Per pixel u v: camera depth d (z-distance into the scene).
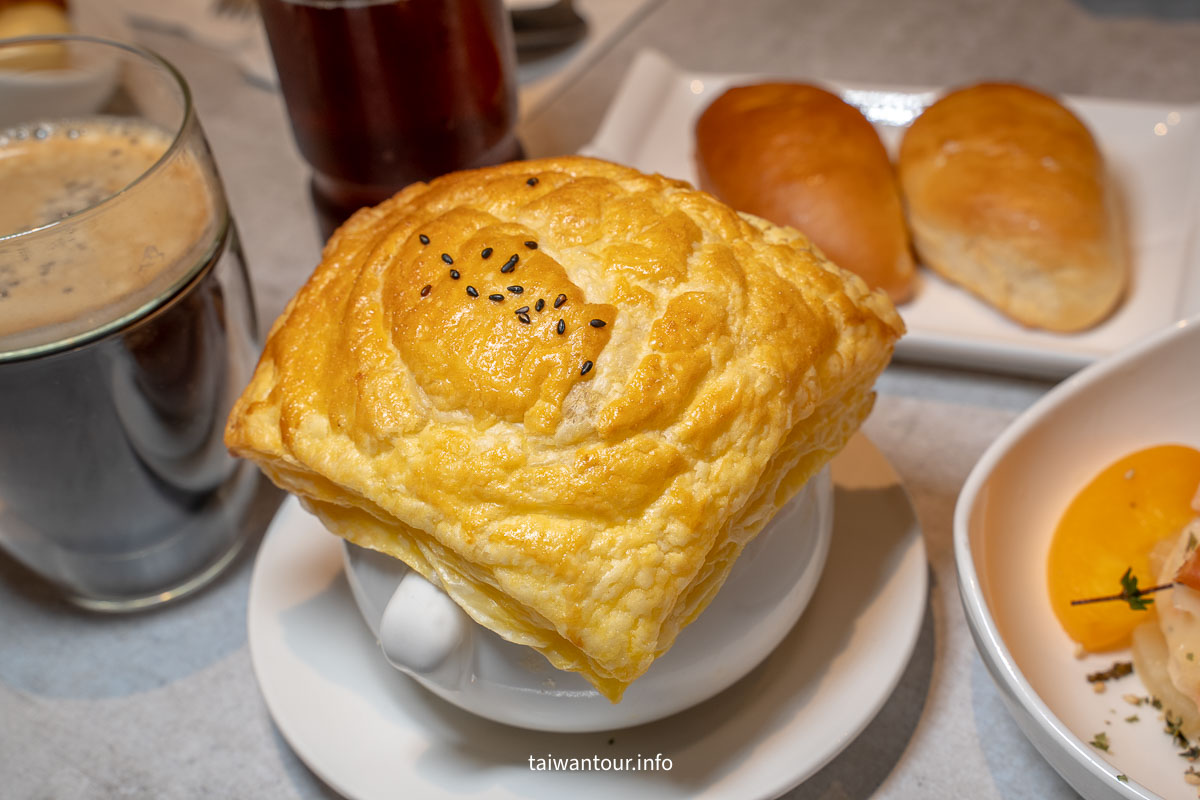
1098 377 0.22
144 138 0.25
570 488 0.16
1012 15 0.41
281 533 0.23
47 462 0.22
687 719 0.20
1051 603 0.22
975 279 0.29
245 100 0.41
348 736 0.20
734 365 0.17
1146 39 0.39
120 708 0.23
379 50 0.26
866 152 0.31
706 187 0.33
